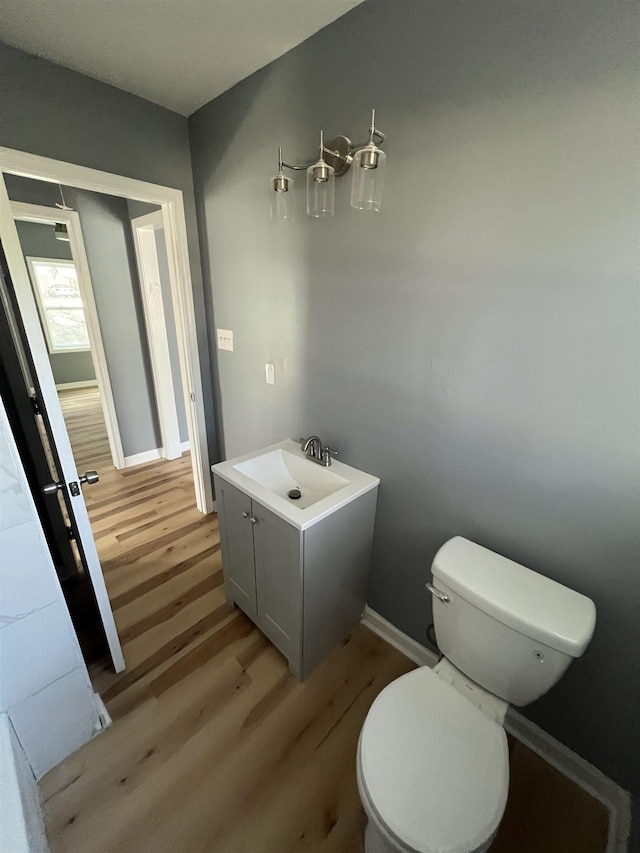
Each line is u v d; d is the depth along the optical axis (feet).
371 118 3.90
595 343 3.01
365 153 3.48
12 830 2.67
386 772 2.89
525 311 3.30
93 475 3.89
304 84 4.42
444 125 3.39
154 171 6.06
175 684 4.74
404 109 3.62
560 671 3.03
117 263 9.30
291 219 5.05
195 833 3.45
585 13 2.56
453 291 3.70
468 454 4.01
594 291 2.93
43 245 17.98
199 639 5.38
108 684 4.69
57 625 3.51
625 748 3.55
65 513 5.18
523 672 3.24
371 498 4.90
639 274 2.72
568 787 3.86
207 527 8.05
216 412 8.08
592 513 3.32
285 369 5.95
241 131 5.38
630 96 2.52
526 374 3.42
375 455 4.95
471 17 3.04
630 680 3.40
